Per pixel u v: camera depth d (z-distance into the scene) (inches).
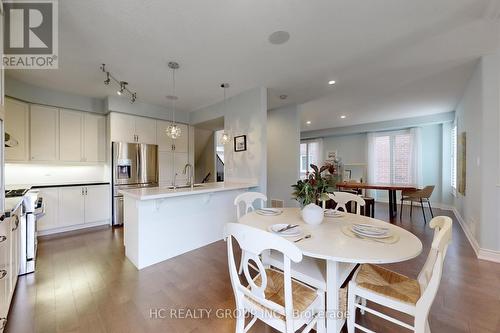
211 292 76.7
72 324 61.1
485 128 102.7
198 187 124.7
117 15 73.7
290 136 186.7
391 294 49.3
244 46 93.7
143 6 69.7
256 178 142.7
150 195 91.3
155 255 100.4
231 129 160.4
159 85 137.6
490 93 101.3
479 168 108.9
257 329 59.7
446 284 81.0
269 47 94.8
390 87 142.9
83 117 159.0
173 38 87.6
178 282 83.3
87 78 126.3
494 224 100.8
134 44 91.6
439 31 83.7
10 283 67.5
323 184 69.9
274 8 71.1
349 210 157.6
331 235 57.9
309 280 56.9
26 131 134.2
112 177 160.7
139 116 174.2
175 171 195.9
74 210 148.6
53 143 145.5
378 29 82.5
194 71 118.0
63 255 108.0
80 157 157.3
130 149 167.6
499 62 99.5
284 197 190.9
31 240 90.4
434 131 232.1
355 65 112.0
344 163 297.3
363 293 52.5
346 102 177.5
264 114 140.9
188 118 205.3
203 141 243.8
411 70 117.5
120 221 162.2
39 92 138.6
